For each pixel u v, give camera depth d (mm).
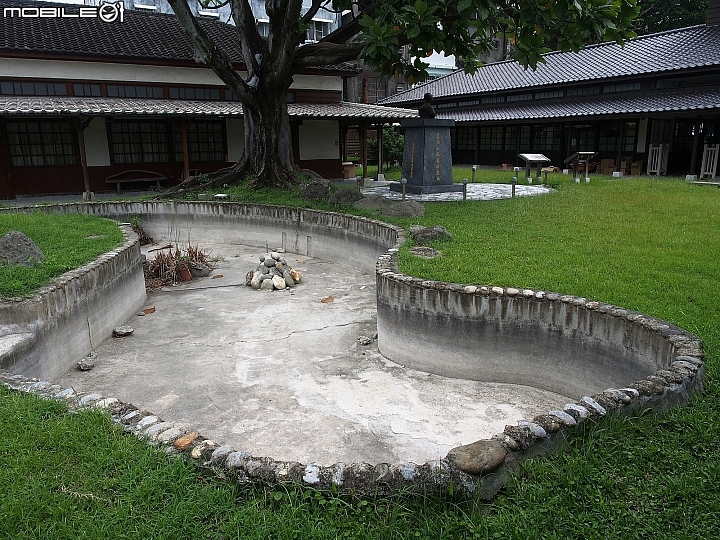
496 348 5723
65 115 14516
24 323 5359
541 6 8352
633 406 3453
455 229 8891
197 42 12938
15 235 6699
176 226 13586
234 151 19562
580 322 5219
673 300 5387
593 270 6410
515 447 3023
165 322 7797
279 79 13664
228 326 7555
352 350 6684
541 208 10922
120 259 7715
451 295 5781
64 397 3818
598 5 8305
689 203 11000
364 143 19000
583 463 3016
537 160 16719
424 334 6016
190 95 18797
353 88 31547
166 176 18375
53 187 16891
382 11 9766
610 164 20859
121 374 6039
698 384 3762
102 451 3113
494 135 25906
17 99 15406
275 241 12438
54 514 2633
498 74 26234
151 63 17828
